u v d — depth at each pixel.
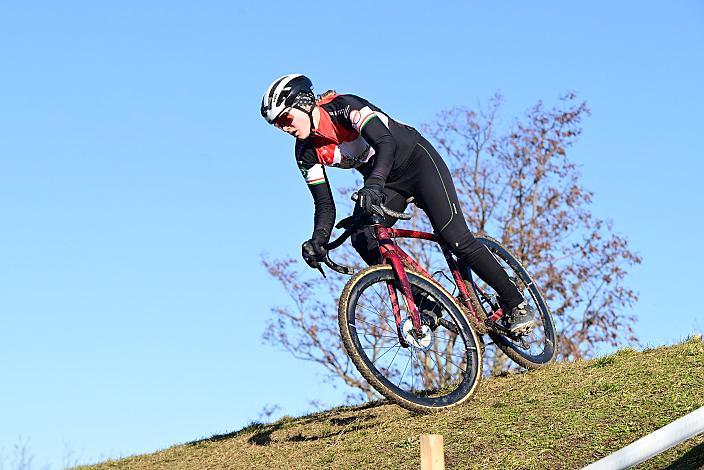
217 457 12.02
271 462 10.80
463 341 11.38
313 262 11.02
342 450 10.34
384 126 10.72
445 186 11.34
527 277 13.10
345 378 31.44
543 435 9.34
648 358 11.39
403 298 11.03
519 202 34.22
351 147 11.09
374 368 10.54
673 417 9.12
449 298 11.43
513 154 34.16
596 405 9.85
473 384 11.17
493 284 11.73
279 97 10.64
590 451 8.82
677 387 9.88
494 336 12.24
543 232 33.47
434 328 11.49
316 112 10.80
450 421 10.36
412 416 11.10
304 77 10.87
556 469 8.60
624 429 9.09
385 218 11.41
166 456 13.15
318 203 11.36
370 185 10.26
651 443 6.80
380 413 12.17
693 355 11.03
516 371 12.67
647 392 9.94
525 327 11.90
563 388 10.77
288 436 12.21
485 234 13.25
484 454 9.22
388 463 9.54
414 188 11.34
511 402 10.62
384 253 11.11
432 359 23.92
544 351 12.77
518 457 8.95
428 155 11.28
